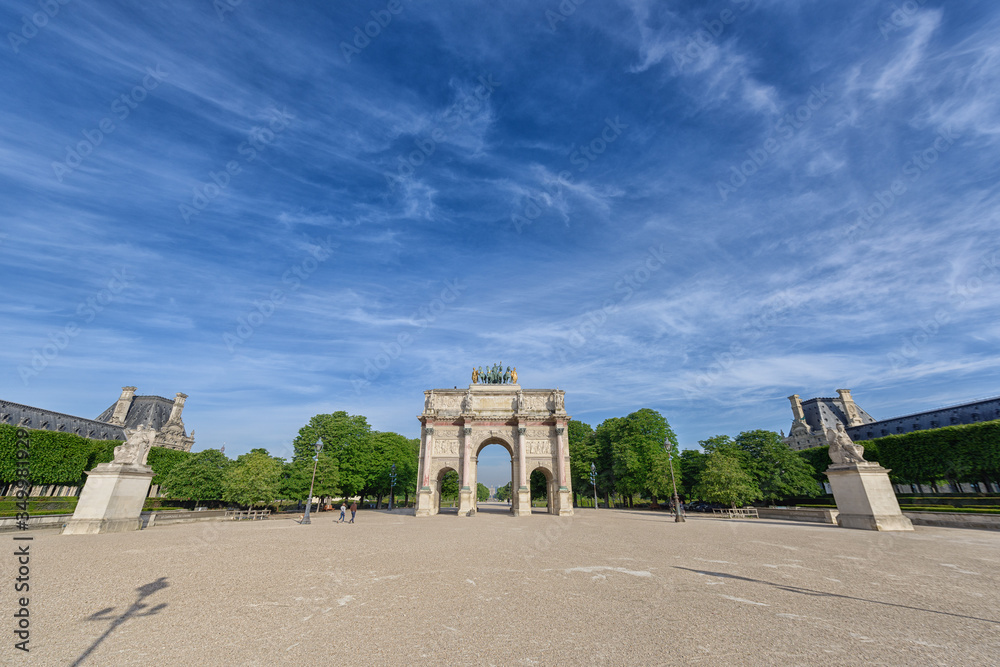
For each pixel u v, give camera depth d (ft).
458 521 201.77
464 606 52.01
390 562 81.46
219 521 202.69
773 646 38.91
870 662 35.40
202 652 37.83
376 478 374.22
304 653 37.81
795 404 507.71
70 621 45.37
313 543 108.68
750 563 78.95
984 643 39.24
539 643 40.11
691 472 328.08
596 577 67.92
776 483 286.66
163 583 62.03
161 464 355.77
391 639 41.22
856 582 63.05
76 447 303.89
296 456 331.77
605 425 363.56
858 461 151.33
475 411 286.05
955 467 242.58
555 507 264.72
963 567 73.92
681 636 41.57
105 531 130.62
